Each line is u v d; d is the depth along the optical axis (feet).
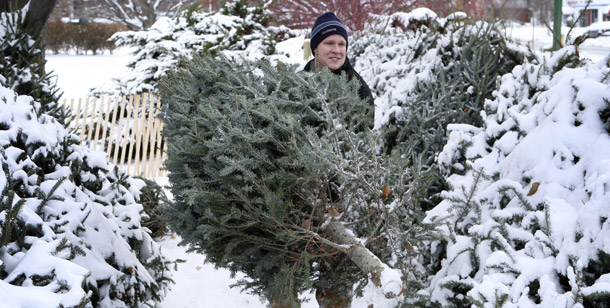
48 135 9.91
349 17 50.11
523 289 7.35
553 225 7.70
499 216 8.48
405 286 8.61
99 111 28.25
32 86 11.51
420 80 16.20
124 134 27.81
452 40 16.81
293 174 8.23
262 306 13.43
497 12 16.93
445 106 14.61
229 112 8.61
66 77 57.93
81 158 10.61
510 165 9.05
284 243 8.83
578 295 6.82
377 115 15.97
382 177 8.83
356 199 8.86
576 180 8.12
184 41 32.12
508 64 15.65
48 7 12.35
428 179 9.11
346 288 9.41
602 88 8.53
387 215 8.53
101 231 9.98
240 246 8.96
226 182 8.34
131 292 10.09
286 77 9.05
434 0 51.19
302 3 53.67
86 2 85.30
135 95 28.40
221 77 9.45
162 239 18.13
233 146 8.11
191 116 9.17
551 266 7.46
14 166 8.83
